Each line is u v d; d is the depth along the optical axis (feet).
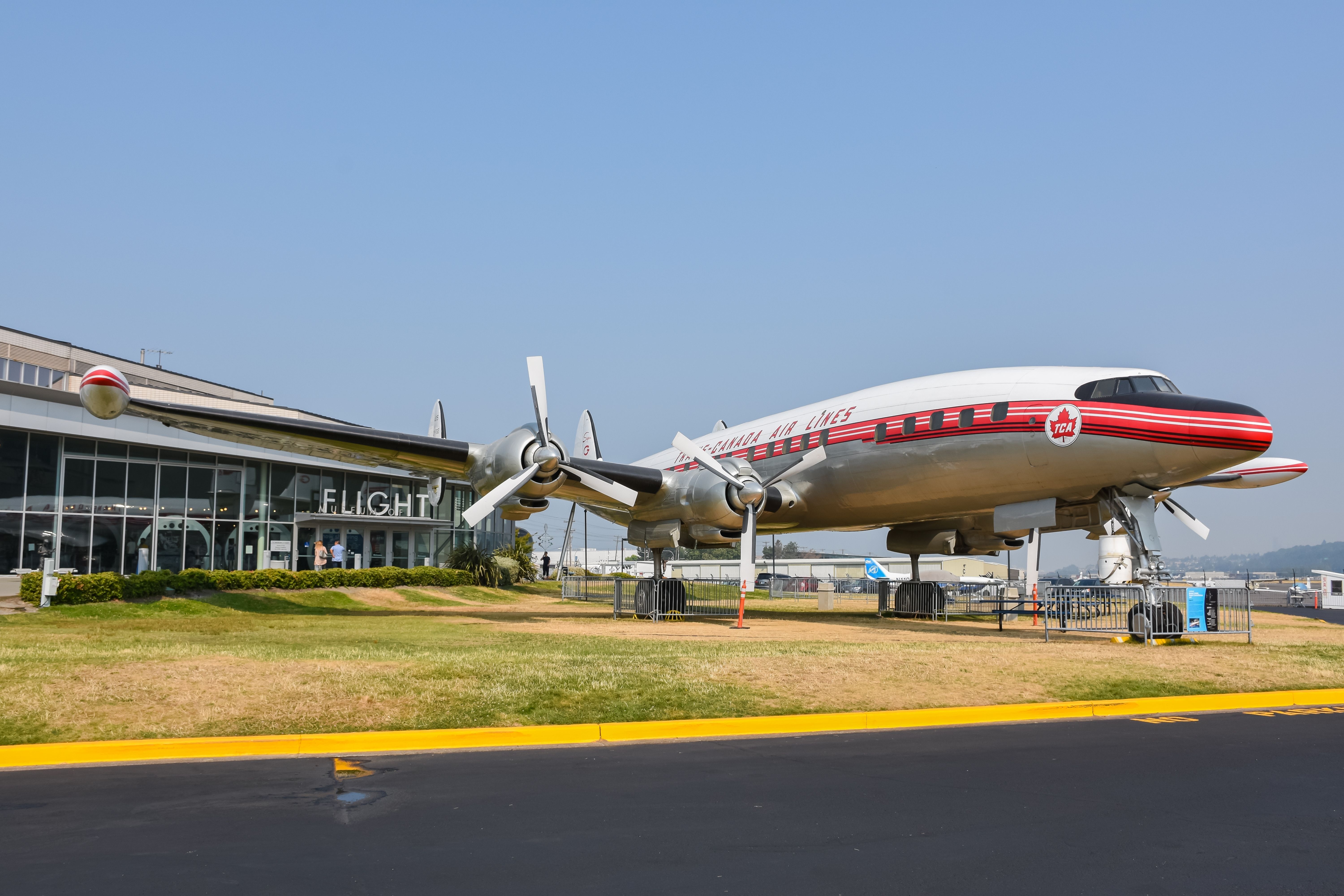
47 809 20.22
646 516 74.13
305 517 112.37
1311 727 31.12
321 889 15.25
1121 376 55.11
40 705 28.19
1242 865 16.70
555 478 64.90
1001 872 16.29
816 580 200.64
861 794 21.74
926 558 293.23
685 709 31.53
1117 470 53.88
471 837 18.26
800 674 36.01
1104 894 15.19
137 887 15.21
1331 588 159.53
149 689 29.94
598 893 15.20
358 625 65.72
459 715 29.78
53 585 70.03
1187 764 25.03
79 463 92.43
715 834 18.56
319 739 27.09
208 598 79.56
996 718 32.91
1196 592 54.80
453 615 80.43
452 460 68.59
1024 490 58.85
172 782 22.84
